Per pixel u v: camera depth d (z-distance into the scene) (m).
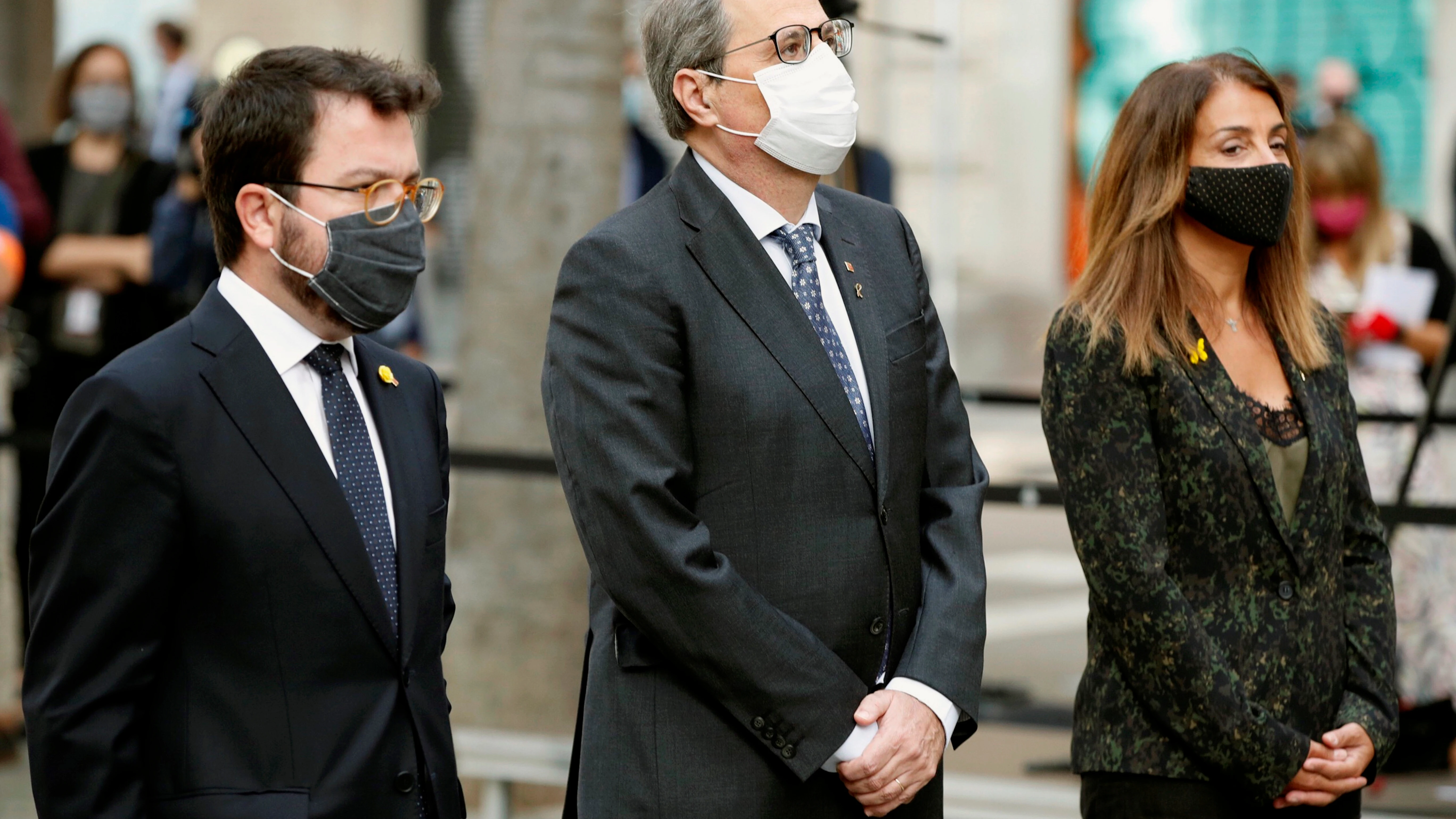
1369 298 11.43
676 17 6.25
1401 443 10.63
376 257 5.48
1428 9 23.91
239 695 5.30
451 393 12.52
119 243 12.84
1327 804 6.35
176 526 5.24
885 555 6.13
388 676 5.53
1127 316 6.49
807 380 6.06
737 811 5.94
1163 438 6.41
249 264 5.57
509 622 11.63
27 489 12.43
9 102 30.52
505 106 11.70
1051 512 19.19
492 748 9.88
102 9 30.48
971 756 10.22
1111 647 6.46
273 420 5.43
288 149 5.41
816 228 6.46
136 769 5.18
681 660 5.86
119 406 5.20
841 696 5.87
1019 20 24.27
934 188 24.52
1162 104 6.65
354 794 5.35
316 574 5.38
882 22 24.28
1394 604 6.77
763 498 6.00
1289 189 6.52
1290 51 24.66
